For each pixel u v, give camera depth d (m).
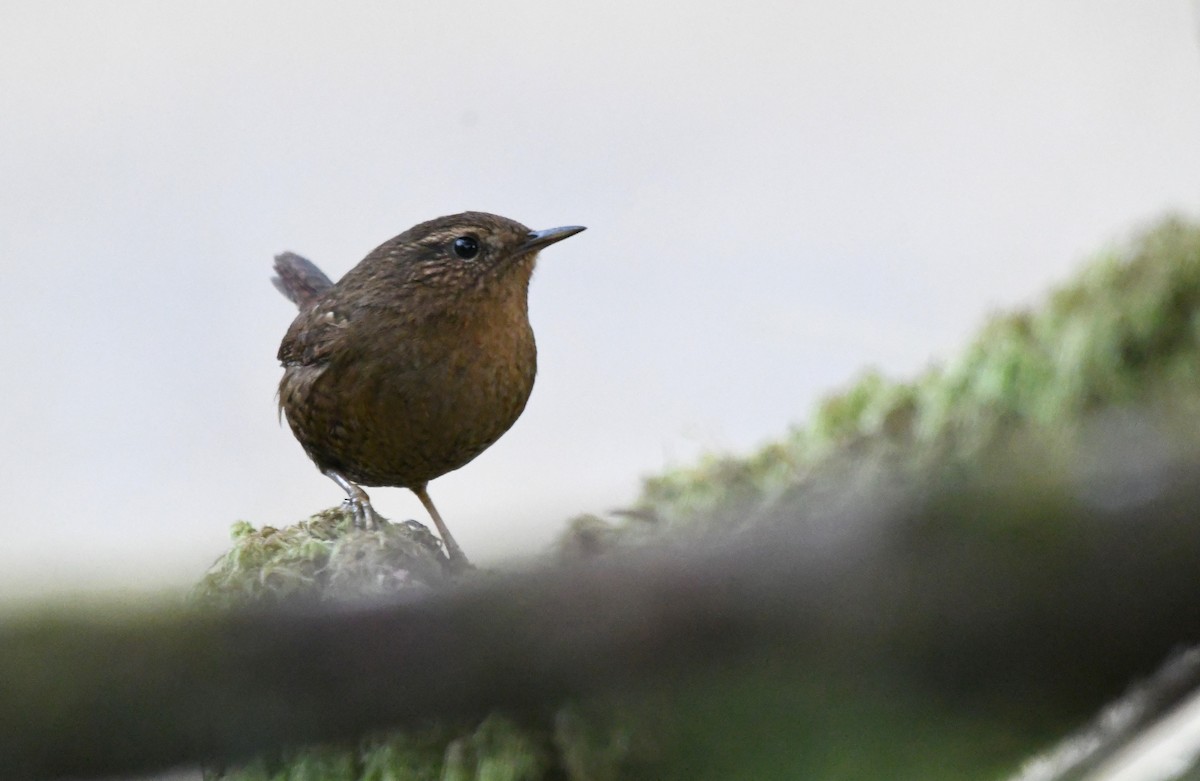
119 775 1.28
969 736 1.67
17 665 1.25
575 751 2.09
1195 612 1.36
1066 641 1.42
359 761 2.30
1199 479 1.34
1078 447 1.47
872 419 2.25
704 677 1.56
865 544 1.42
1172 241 2.02
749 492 2.44
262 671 1.35
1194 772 1.64
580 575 1.47
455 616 1.45
